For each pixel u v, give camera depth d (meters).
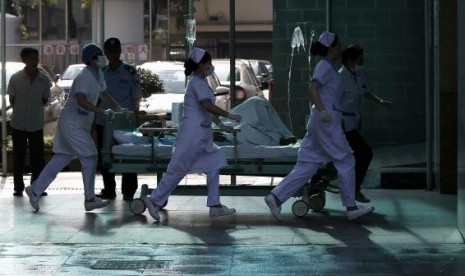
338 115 16.59
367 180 21.64
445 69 20.06
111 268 13.32
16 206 19.48
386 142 21.67
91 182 18.47
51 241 15.38
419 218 17.34
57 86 33.03
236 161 17.61
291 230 16.25
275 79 21.97
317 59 21.78
